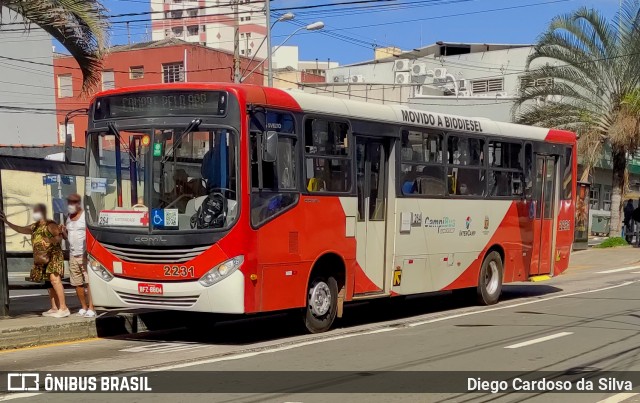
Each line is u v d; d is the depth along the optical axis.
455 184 13.74
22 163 14.17
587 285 19.34
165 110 10.03
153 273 9.90
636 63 28.25
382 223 12.20
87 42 11.58
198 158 9.82
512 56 45.38
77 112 10.79
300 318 11.30
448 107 40.22
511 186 15.32
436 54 54.19
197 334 11.30
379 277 12.15
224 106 9.75
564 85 29.27
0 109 37.19
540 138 16.09
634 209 33.19
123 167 10.23
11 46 37.38
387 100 44.56
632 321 12.61
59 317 11.11
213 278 9.62
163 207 9.88
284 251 10.27
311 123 10.83
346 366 8.69
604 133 29.31
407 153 12.62
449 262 13.68
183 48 45.56
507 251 15.28
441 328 11.88
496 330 11.63
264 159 9.79
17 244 20.91
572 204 17.31
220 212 9.65
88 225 10.48
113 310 12.02
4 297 11.09
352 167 11.50
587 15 28.73
